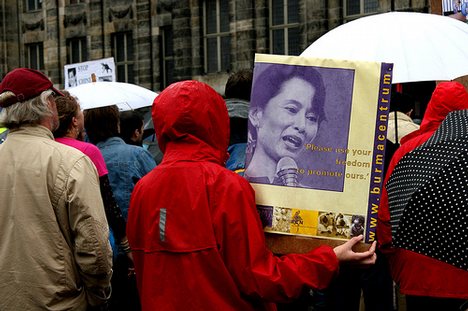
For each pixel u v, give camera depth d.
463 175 3.50
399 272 4.42
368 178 3.50
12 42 32.97
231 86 5.53
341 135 3.51
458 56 5.40
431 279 4.18
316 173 3.53
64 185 4.21
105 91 9.02
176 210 3.46
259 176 3.58
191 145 3.58
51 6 31.33
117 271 6.09
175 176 3.51
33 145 4.33
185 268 3.39
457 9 8.90
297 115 3.55
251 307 3.41
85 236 4.18
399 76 5.27
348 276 6.16
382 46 5.45
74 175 4.23
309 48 5.82
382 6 21.45
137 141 7.66
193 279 3.38
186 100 3.56
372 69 3.50
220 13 26.12
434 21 5.70
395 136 6.34
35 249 4.20
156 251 3.50
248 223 3.35
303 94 3.54
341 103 3.51
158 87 28.14
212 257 3.36
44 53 31.78
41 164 4.26
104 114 6.50
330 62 3.52
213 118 3.60
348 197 3.50
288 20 24.30
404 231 3.60
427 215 3.52
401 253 4.37
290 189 3.54
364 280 6.18
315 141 3.54
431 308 4.28
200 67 26.39
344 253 3.45
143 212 3.62
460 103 4.77
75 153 4.32
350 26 5.83
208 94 3.61
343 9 22.92
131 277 6.16
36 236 4.21
